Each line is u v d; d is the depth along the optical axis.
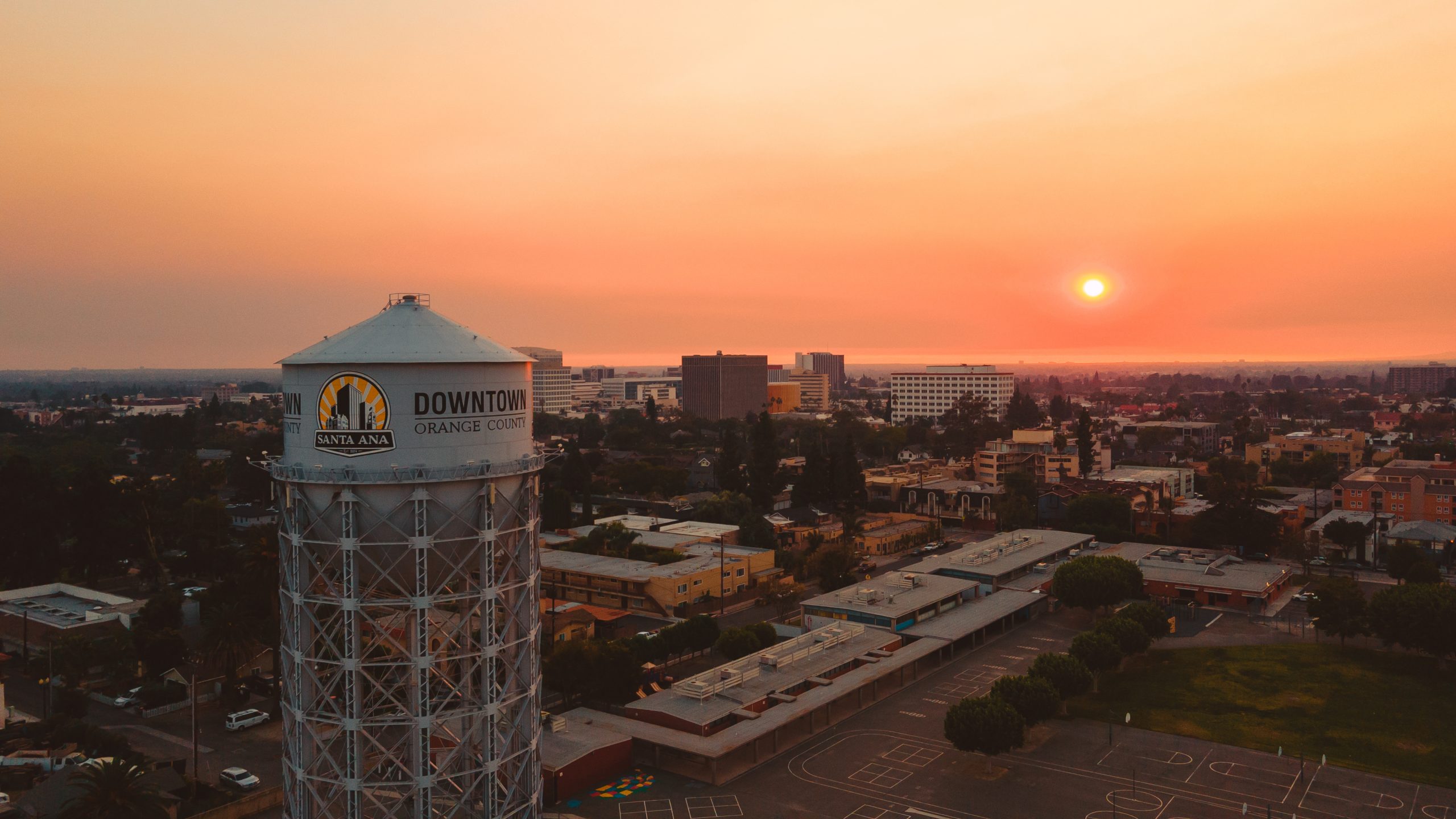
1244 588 130.50
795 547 170.00
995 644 114.06
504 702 47.88
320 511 45.56
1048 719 88.06
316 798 45.84
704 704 84.44
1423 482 180.25
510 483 48.25
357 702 45.00
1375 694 95.19
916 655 100.44
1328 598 111.50
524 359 50.09
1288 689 97.00
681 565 137.25
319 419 45.50
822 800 72.56
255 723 87.44
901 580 128.38
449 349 46.34
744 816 69.75
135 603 112.81
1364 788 74.12
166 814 62.91
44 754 76.06
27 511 129.75
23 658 102.81
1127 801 72.06
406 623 48.66
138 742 83.12
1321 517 185.62
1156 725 87.88
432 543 45.00
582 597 134.25
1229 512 164.75
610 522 168.12
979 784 75.25
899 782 75.69
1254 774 76.88
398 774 53.62
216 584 107.19
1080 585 120.12
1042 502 197.38
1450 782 75.00
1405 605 102.12
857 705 93.50
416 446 45.09
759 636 106.12
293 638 46.62
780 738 85.25
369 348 45.50
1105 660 96.44
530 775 49.84
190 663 97.50
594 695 92.00
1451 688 96.75
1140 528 186.62
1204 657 107.75
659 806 71.50
